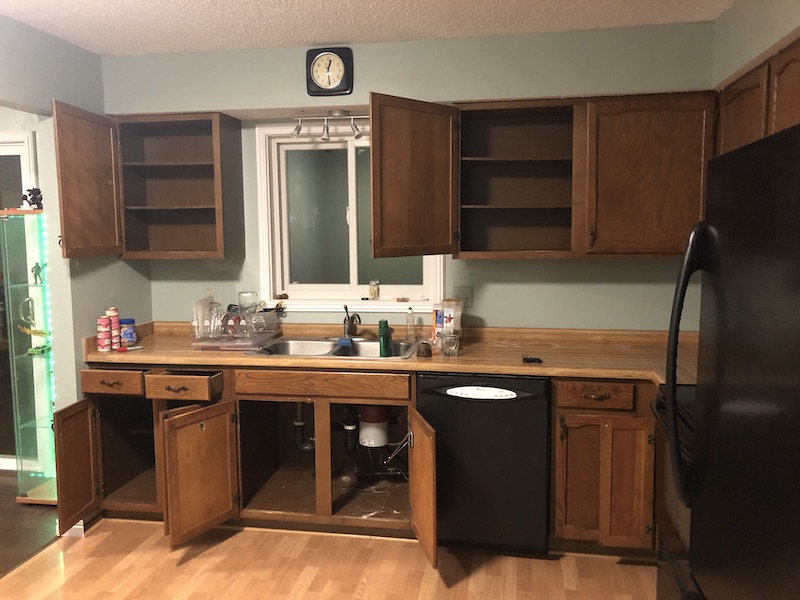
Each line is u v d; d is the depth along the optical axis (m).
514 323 3.21
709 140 2.70
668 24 2.69
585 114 2.80
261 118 3.27
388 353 2.89
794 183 0.75
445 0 2.40
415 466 2.59
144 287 3.46
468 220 3.19
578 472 2.55
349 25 2.68
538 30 2.76
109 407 3.06
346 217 3.41
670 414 1.13
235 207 3.27
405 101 2.69
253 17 2.57
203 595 2.38
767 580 0.81
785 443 0.76
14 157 3.39
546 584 2.45
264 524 2.92
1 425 3.61
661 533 1.58
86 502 2.89
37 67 2.69
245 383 2.80
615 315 3.12
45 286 3.05
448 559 2.64
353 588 2.43
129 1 2.39
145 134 3.40
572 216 2.87
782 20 1.98
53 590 2.42
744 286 0.89
